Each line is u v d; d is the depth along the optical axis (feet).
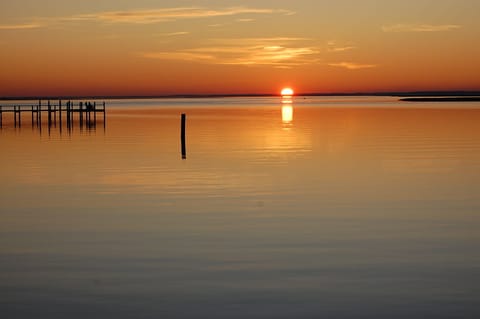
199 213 56.13
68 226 51.29
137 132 162.81
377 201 61.41
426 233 48.11
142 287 35.45
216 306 32.40
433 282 35.91
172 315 31.24
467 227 50.19
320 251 42.88
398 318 30.60
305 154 103.35
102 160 96.68
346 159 95.61
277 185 71.36
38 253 42.86
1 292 34.76
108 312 31.71
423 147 113.50
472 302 32.63
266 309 31.91
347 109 366.22
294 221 52.60
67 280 36.81
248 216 54.70
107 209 58.39
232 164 90.48
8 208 59.11
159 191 67.92
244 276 37.32
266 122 213.25
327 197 63.67
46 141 134.31
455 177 76.59
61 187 71.05
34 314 31.50
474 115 244.83
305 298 33.45
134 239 46.73
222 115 286.25
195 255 42.06
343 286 35.35
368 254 41.98
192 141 132.16
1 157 101.76
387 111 306.35
